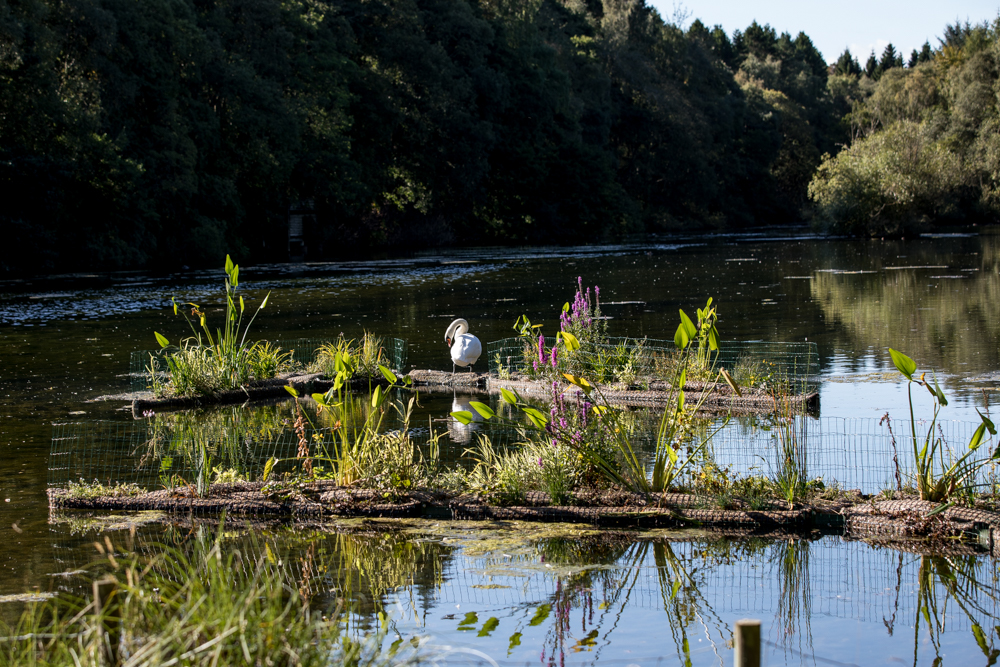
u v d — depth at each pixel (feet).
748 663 12.27
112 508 27.96
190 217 150.41
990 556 23.13
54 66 126.31
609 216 227.40
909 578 21.80
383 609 20.21
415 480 29.04
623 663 17.42
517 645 18.28
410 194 211.82
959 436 33.45
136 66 136.46
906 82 253.85
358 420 40.42
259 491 28.45
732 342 58.39
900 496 26.13
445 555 23.80
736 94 307.17
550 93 215.92
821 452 32.19
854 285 94.27
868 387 43.60
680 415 29.32
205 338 67.36
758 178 302.45
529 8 216.74
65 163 126.11
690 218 282.15
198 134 147.43
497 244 212.02
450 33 198.70
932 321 65.72
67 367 55.42
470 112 199.31
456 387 48.32
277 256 173.88
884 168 178.29
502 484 27.66
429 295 97.71
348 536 25.35
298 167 172.04
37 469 32.65
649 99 261.85
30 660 14.10
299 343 63.93
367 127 190.70
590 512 26.18
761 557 23.40
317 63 170.91
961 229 200.23
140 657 12.58
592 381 45.70
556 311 81.20
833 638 18.61
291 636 14.34
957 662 17.49
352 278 121.49
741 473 29.91
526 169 213.66
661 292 94.48
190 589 14.74
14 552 23.85
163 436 37.93
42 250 128.98
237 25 160.25
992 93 211.41
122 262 139.13
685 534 25.12
